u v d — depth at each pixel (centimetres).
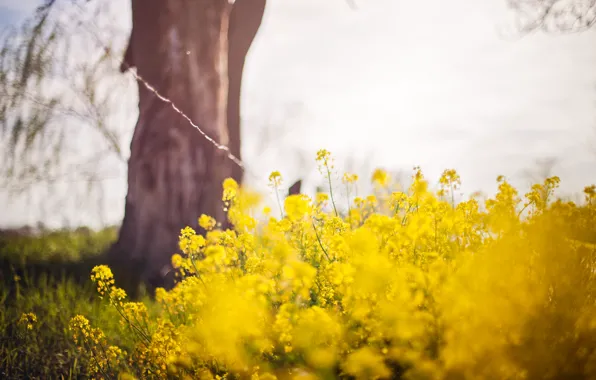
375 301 247
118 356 355
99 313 467
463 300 233
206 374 270
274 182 356
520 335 231
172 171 697
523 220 291
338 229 321
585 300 254
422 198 315
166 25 701
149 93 707
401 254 280
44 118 684
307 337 242
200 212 698
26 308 517
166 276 648
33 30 679
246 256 340
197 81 704
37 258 722
